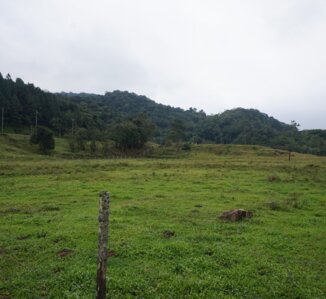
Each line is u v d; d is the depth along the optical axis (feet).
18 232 50.42
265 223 58.34
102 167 156.35
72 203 74.08
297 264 39.83
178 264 38.19
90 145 347.36
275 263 39.65
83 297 30.68
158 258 40.19
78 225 53.67
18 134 383.86
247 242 47.03
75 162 187.83
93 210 66.23
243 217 60.59
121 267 37.55
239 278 35.32
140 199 79.10
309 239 49.75
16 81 535.19
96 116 564.71
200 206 71.15
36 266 37.78
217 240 47.75
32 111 454.40
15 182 106.52
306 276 36.29
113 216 60.23
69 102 586.45
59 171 136.56
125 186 98.58
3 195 84.07
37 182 106.93
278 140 585.63
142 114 489.67
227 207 70.44
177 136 471.21
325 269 38.68
